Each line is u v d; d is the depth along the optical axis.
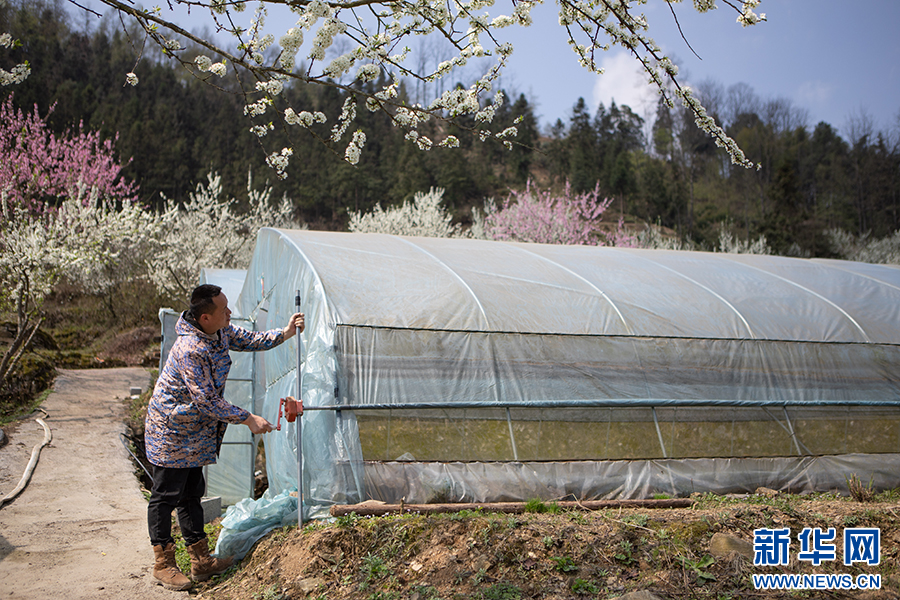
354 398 5.04
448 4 3.34
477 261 6.88
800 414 6.29
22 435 7.79
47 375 11.09
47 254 10.26
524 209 25.55
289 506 4.53
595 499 5.37
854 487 5.44
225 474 6.66
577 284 6.71
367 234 7.62
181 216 19.97
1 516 5.06
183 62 3.31
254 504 4.47
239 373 7.03
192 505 3.98
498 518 4.13
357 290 5.62
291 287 6.31
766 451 6.07
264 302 7.52
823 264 9.00
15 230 10.69
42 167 17.89
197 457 3.84
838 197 58.53
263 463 8.09
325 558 3.70
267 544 4.14
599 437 5.63
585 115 88.00
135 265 19.02
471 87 3.67
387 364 5.23
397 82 3.49
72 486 6.05
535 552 3.72
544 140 100.88
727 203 64.56
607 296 6.54
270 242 7.36
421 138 3.57
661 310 6.52
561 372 5.72
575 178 66.19
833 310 7.16
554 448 5.46
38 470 6.47
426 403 5.18
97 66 59.41
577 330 6.00
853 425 6.41
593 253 8.13
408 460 5.00
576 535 3.89
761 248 34.75
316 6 3.06
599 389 5.77
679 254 8.70
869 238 48.19
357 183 58.69
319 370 5.07
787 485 5.94
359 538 3.82
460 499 5.00
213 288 3.81
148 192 47.78
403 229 24.83
